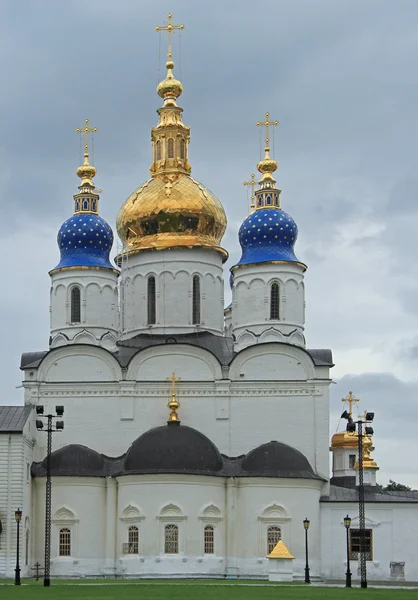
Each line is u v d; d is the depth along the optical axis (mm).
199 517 89938
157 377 99250
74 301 103625
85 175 108188
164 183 106625
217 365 99062
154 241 105125
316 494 93625
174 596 60875
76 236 104875
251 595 62688
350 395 122625
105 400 98812
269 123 111000
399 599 59906
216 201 107562
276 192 107375
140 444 92250
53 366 99375
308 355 98750
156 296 104188
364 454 116000
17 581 77188
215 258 105938
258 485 91625
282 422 98062
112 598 58375
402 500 96188
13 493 89188
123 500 91125
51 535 91625
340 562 94750
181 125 109375
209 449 92688
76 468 92938
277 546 85812
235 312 103938
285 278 103062
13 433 89875
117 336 104438
